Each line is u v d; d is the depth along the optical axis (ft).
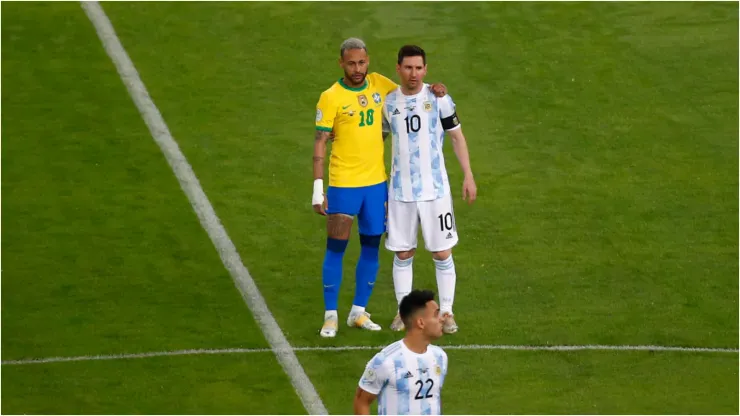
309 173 149.89
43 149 155.12
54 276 129.59
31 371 112.78
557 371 112.27
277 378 111.55
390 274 130.62
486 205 141.79
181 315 122.52
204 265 131.95
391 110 113.60
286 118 161.38
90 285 127.95
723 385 109.60
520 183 145.89
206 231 138.41
